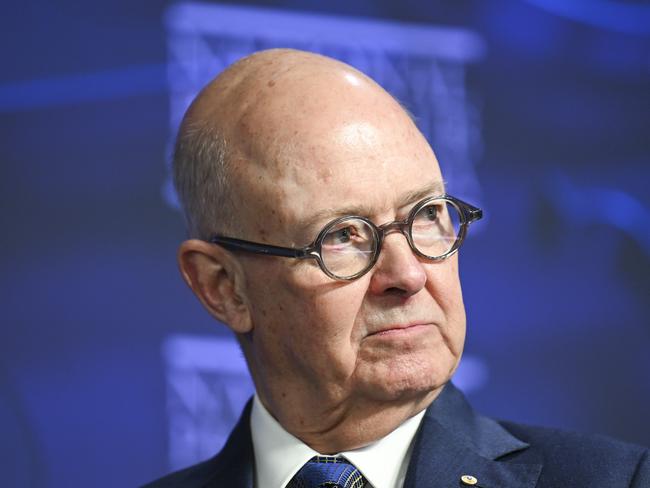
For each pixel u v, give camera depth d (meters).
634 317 8.91
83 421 7.80
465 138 8.76
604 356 8.84
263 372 4.29
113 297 7.96
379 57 8.61
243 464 4.47
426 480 4.12
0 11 8.05
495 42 8.95
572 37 9.16
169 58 8.26
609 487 4.06
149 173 8.13
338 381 4.06
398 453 4.26
